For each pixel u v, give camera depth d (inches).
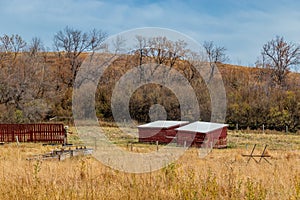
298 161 549.6
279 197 221.1
